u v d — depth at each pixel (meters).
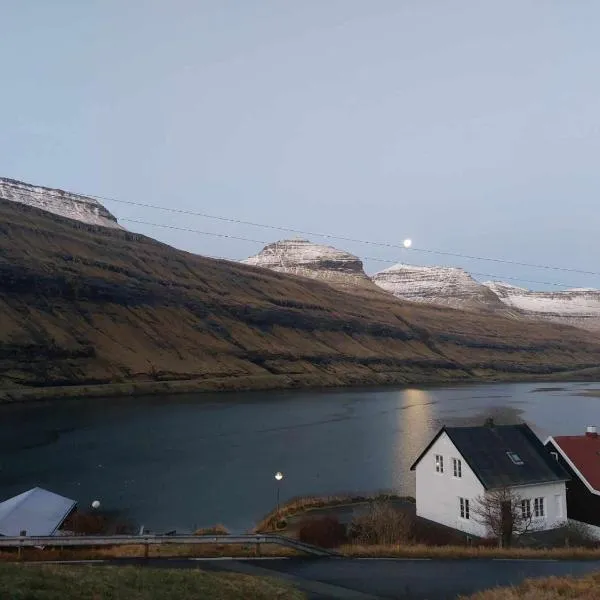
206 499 55.44
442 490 42.78
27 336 185.25
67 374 175.12
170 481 63.09
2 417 113.75
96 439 90.12
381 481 62.41
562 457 43.41
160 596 16.86
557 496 40.84
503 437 43.44
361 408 139.75
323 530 37.72
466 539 37.78
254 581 20.31
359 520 38.09
